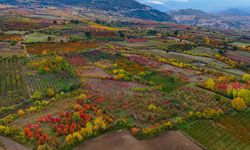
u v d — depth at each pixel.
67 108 109.50
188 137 93.06
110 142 88.56
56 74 147.00
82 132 90.00
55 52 182.12
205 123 101.56
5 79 137.12
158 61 173.88
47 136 88.31
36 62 160.50
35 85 131.75
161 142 89.81
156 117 104.81
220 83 138.12
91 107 109.12
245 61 191.50
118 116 104.88
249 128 100.62
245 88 128.50
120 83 137.50
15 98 117.88
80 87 130.00
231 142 92.12
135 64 165.75
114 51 192.50
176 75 148.62
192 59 186.88
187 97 121.94
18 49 187.50
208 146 89.25
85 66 160.50
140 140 90.69
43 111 107.19
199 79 145.75
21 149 84.19
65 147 85.00
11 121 99.25
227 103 116.56
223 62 185.38
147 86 135.38
